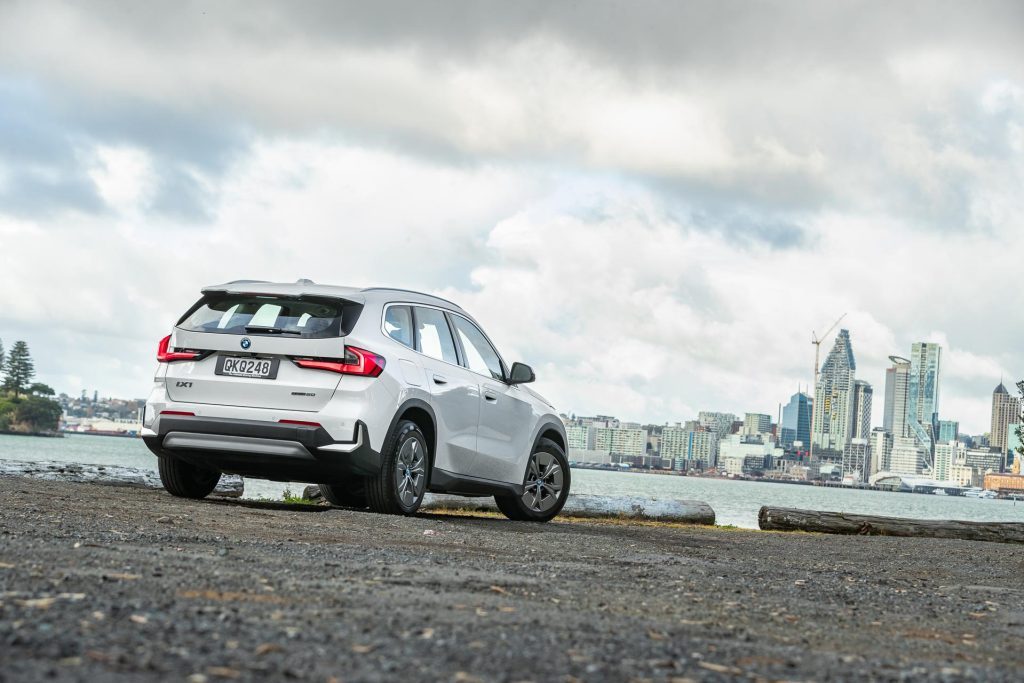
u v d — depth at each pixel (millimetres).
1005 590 6578
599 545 7637
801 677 3246
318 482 8758
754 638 3979
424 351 9188
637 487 158250
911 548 9867
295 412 8289
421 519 8406
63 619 3307
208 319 8648
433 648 3283
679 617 4375
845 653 3832
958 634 4559
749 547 8852
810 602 5262
